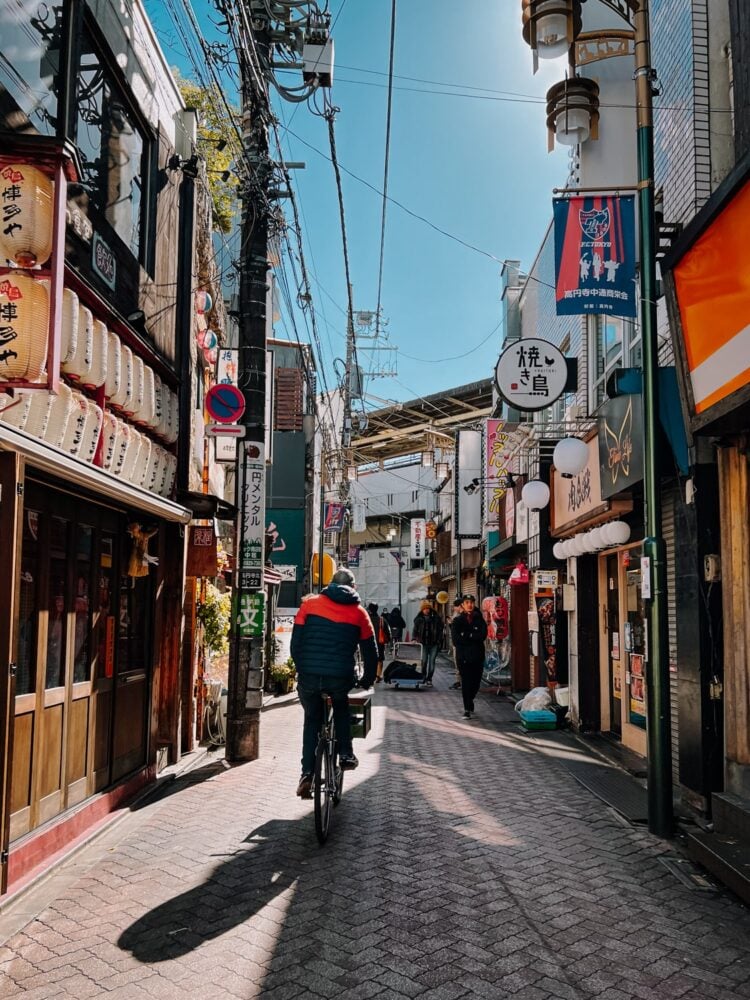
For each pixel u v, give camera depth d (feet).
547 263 46.47
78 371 18.80
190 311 29.78
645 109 20.79
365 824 19.99
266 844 18.21
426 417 104.83
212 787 24.40
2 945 12.73
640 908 14.67
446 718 40.73
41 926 13.53
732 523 20.36
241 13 22.56
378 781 25.05
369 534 168.04
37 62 17.13
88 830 18.72
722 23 22.40
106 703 21.16
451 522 95.86
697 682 21.02
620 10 21.74
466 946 12.81
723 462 20.75
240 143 28.30
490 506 62.80
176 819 20.57
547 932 13.46
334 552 94.22
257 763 28.09
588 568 36.52
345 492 93.09
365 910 14.25
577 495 33.96
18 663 15.85
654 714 19.62
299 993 11.20
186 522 26.66
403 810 21.42
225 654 36.06
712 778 20.57
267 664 51.67
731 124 22.13
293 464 80.48
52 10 17.87
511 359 29.45
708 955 12.72
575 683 36.63
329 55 28.45
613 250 23.15
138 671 23.97
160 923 13.65
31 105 16.85
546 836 19.22
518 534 50.37
